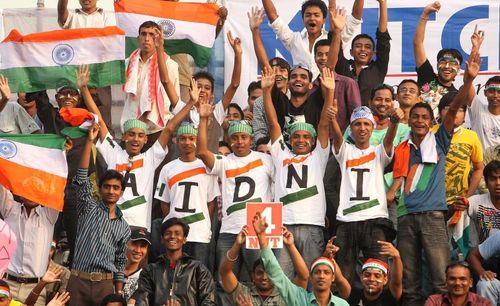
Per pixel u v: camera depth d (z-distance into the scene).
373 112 32.94
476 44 31.39
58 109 35.47
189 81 37.44
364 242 30.81
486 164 32.88
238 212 31.44
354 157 31.30
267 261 28.44
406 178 31.06
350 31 37.44
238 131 31.92
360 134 31.27
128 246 31.50
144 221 32.34
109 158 33.03
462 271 28.98
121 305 29.69
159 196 32.50
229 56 38.44
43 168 31.78
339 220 30.94
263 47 35.75
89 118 31.78
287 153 31.75
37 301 31.20
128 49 36.25
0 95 36.16
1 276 30.11
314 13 36.34
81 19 37.34
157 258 30.70
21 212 31.62
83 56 34.44
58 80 34.44
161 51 35.00
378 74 35.97
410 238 30.78
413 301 30.47
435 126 32.22
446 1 38.66
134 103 35.19
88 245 30.61
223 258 31.36
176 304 29.50
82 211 30.94
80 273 30.53
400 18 38.62
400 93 33.91
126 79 35.09
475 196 31.44
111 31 34.50
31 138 31.92
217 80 38.44
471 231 31.36
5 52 34.50
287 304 28.70
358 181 31.08
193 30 36.41
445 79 35.22
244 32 38.53
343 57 35.50
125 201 32.31
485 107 34.41
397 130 32.56
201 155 31.80
